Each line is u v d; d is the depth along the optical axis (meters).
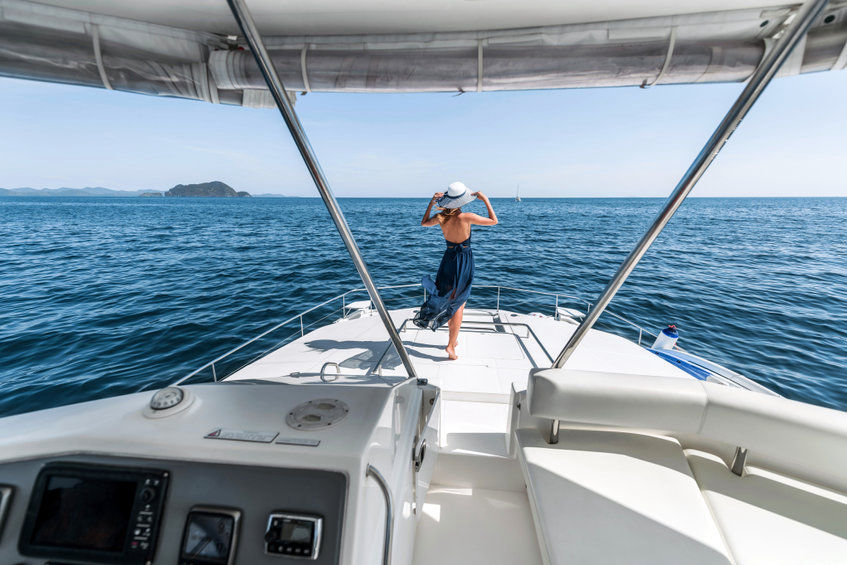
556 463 1.77
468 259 3.20
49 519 1.00
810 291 12.23
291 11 1.37
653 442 1.89
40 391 6.17
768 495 1.60
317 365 3.42
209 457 1.00
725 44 1.42
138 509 0.98
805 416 1.53
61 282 13.08
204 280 13.05
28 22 1.28
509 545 1.79
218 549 0.94
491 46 1.54
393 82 1.63
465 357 3.62
